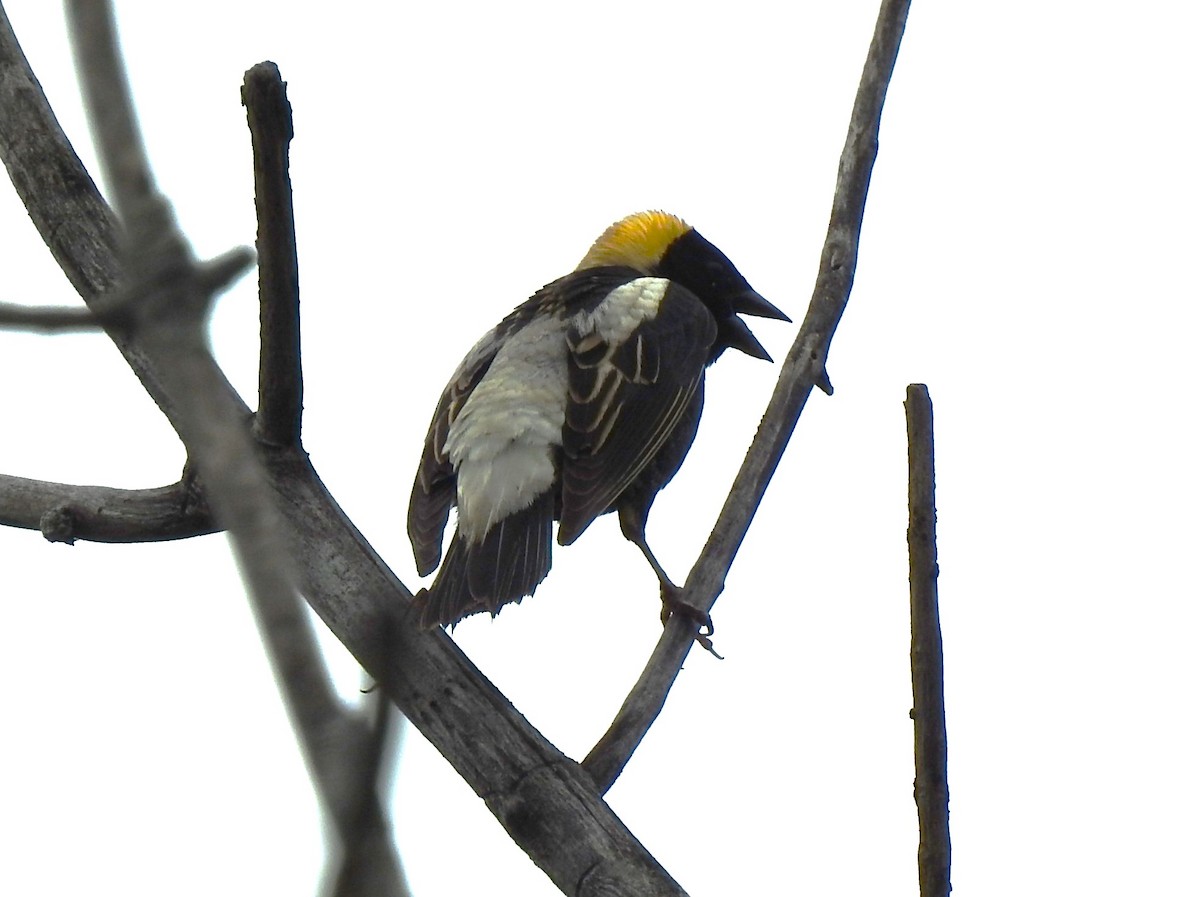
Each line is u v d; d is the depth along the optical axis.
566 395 11.36
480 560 10.45
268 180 7.39
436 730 7.67
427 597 8.36
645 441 11.72
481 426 11.07
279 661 3.12
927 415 6.50
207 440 3.36
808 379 10.52
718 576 9.87
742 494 10.19
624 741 8.92
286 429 8.22
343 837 3.07
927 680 6.41
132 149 3.45
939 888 6.30
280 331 7.88
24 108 9.02
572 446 11.17
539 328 11.92
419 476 11.19
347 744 3.09
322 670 3.12
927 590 6.45
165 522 9.14
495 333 12.20
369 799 3.09
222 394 3.45
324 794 3.09
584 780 7.58
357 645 7.95
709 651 10.84
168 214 3.48
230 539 3.24
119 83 3.44
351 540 8.19
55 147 8.95
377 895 3.06
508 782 7.51
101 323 3.58
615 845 7.38
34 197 8.91
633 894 7.22
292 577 3.27
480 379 11.66
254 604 3.17
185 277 3.46
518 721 7.70
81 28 3.42
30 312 3.70
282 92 7.16
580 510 10.95
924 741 6.38
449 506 10.96
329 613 8.02
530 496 10.79
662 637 9.58
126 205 3.45
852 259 10.72
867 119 10.84
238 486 3.29
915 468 6.48
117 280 8.60
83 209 8.85
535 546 10.59
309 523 8.16
